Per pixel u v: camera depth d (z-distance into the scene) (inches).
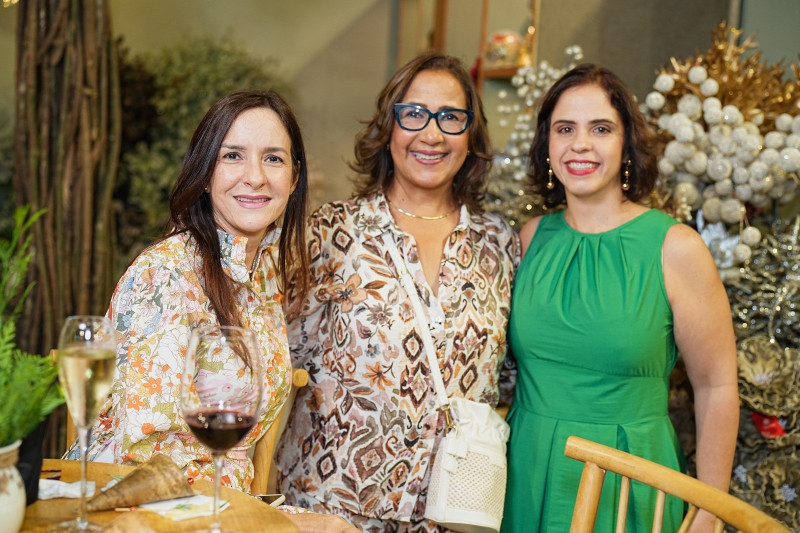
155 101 227.0
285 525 46.6
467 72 89.1
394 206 88.7
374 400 80.7
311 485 82.4
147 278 63.2
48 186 135.2
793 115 94.6
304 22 277.4
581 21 123.2
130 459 58.8
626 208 85.0
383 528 82.4
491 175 108.3
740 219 92.4
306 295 80.9
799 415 90.7
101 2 137.3
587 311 80.1
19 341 134.0
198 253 66.9
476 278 85.4
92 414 45.3
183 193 68.0
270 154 69.2
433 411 80.5
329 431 81.8
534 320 83.3
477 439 78.2
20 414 42.9
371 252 83.4
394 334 80.6
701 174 94.1
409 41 280.2
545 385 82.7
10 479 42.3
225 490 52.2
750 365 89.6
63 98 134.6
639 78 118.8
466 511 76.2
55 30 133.6
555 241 86.0
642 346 78.8
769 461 91.4
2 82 226.5
